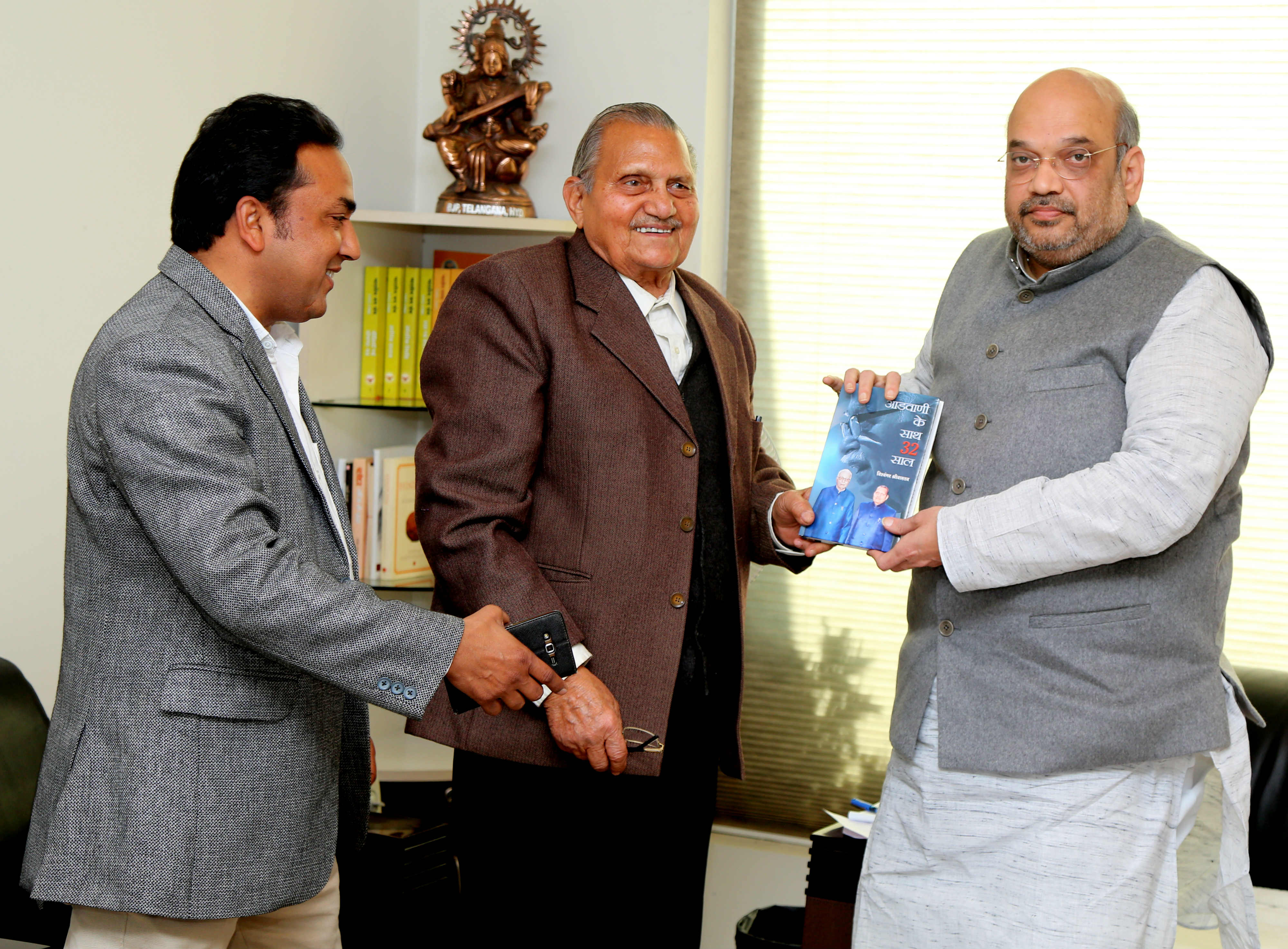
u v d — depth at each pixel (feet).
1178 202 10.14
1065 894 5.42
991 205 10.68
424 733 6.43
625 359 6.42
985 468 5.65
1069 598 5.46
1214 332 5.23
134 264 8.35
